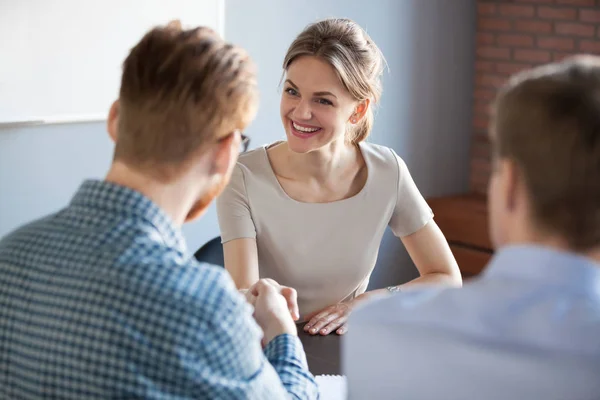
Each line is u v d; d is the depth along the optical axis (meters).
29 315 1.26
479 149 5.80
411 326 1.15
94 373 1.21
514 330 1.09
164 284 1.23
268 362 1.44
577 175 1.03
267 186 2.76
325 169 2.77
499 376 1.11
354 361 1.21
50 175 3.93
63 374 1.23
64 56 3.83
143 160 1.31
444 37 5.47
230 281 1.30
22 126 3.79
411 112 5.40
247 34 4.43
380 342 1.18
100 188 1.30
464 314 1.13
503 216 1.12
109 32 3.94
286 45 4.62
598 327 1.06
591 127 1.02
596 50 5.20
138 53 1.33
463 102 5.71
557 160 1.03
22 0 3.65
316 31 2.57
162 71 1.30
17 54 3.69
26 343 1.26
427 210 2.89
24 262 1.30
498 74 5.62
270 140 4.68
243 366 1.29
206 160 1.35
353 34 2.59
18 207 3.85
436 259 2.87
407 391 1.17
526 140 1.05
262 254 2.81
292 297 1.81
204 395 1.24
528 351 1.08
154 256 1.26
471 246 5.36
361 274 2.84
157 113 1.29
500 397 1.11
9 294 1.29
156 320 1.22
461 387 1.13
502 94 1.11
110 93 4.02
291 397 1.44
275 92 4.63
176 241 1.32
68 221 1.31
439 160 5.66
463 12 5.55
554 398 1.09
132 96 1.31
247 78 1.35
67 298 1.24
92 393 1.22
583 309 1.07
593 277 1.07
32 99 3.77
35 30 3.71
